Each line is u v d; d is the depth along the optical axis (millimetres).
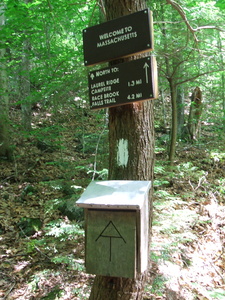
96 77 2168
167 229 3229
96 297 2102
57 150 7711
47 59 6176
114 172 2191
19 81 8516
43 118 9961
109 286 2047
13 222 4559
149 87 1934
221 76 9000
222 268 3559
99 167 4953
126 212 1823
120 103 2062
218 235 4156
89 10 6781
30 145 8023
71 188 4910
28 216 4691
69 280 3139
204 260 3611
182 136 9320
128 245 1819
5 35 5531
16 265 3523
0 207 5035
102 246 1878
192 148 8414
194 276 3273
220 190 5344
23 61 8211
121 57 2059
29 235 4230
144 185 1860
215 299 2982
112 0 2178
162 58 5609
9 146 7148
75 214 4465
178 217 3373
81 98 6184
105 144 5156
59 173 6348
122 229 1831
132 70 2002
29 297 2984
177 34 5168
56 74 5883
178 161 7211
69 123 7809
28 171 6633
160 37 5352
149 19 1926
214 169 6734
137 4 2146
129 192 1816
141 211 1814
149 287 2699
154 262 2910
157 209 3629
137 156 2143
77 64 5805
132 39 1988
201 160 7266
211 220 4383
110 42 2080
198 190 5438
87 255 1918
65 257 2969
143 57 2133
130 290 2035
